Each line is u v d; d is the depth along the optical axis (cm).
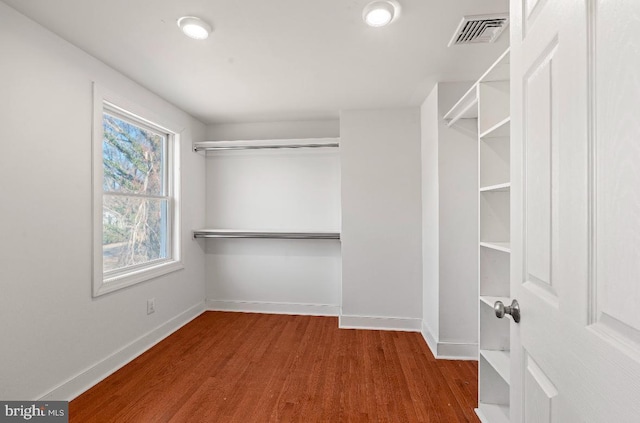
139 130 265
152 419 166
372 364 228
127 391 191
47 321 170
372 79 234
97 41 180
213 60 204
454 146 240
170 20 160
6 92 149
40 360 166
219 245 354
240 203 353
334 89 253
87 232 195
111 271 229
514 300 89
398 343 265
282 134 346
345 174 302
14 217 153
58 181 176
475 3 147
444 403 181
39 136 165
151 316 259
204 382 202
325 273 341
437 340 243
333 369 220
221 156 355
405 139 295
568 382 61
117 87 219
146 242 272
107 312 212
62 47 177
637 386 44
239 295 353
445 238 242
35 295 163
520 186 86
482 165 169
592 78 54
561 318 64
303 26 166
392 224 297
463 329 240
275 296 348
